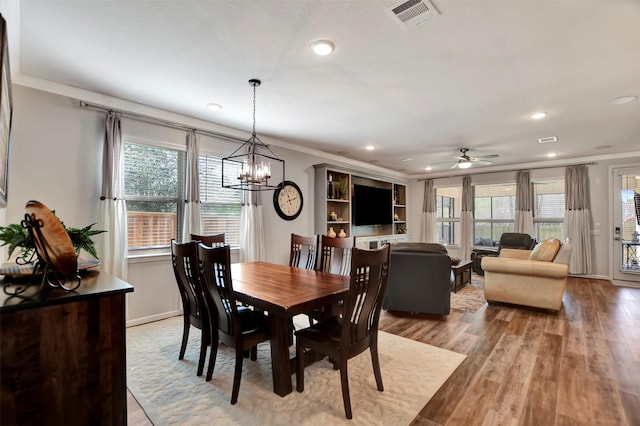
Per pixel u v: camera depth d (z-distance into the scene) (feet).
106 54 7.80
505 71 8.62
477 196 24.82
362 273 6.10
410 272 12.01
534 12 6.12
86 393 3.82
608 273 19.21
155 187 11.96
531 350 9.02
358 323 6.35
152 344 9.48
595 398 6.61
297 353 6.88
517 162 22.07
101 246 10.18
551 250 12.81
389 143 16.92
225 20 6.43
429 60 8.05
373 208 22.79
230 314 6.77
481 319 11.81
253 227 14.58
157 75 8.93
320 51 7.63
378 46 7.39
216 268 6.68
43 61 8.14
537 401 6.51
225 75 8.92
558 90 9.88
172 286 12.22
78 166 10.02
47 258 3.82
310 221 18.39
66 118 9.80
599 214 19.67
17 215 8.95
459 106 11.32
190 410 6.22
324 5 5.95
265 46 7.41
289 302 6.13
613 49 7.46
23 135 9.06
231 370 7.86
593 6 5.93
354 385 7.15
